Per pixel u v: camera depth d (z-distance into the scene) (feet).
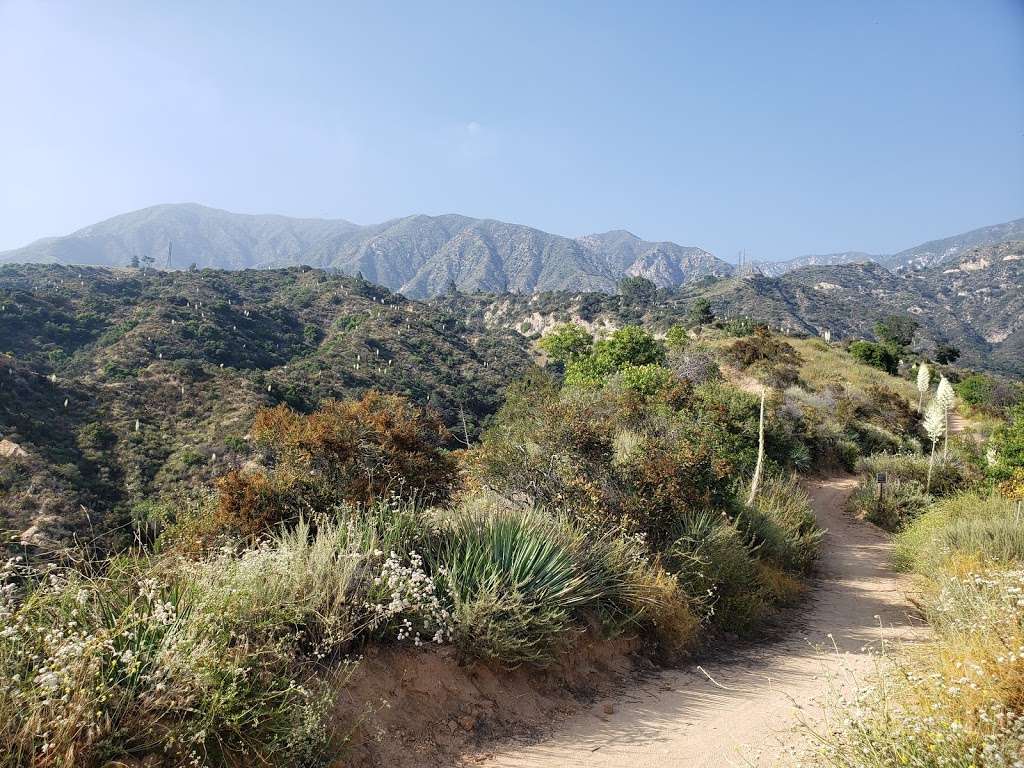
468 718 15.97
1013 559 31.12
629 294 508.12
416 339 265.34
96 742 10.55
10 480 73.56
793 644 26.18
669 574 26.18
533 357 294.87
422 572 17.81
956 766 10.73
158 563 14.94
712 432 50.60
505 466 30.19
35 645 11.79
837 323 549.13
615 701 18.79
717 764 14.48
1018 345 530.68
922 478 69.87
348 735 13.12
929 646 19.42
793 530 42.14
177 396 136.77
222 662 12.55
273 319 264.31
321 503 25.23
